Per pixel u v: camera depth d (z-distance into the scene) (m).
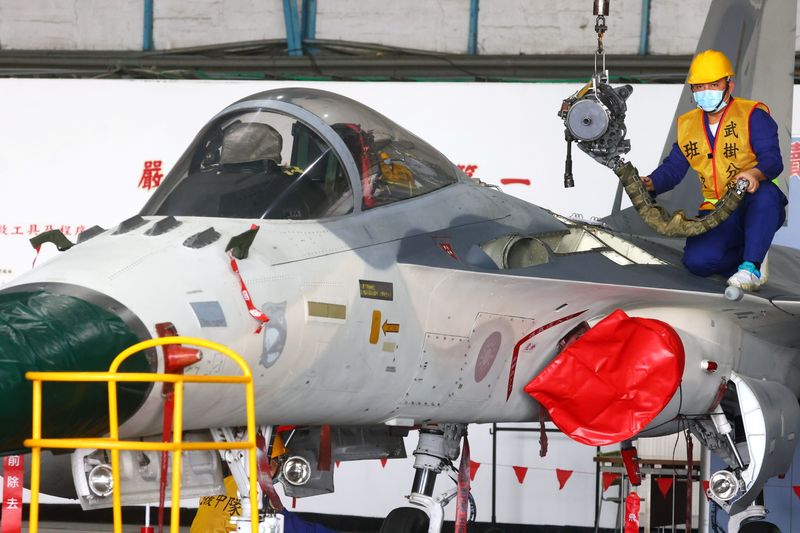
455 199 20.12
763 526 26.09
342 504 37.62
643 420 19.53
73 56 41.66
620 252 22.66
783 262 29.14
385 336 17.11
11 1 42.94
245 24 42.25
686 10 40.97
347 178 17.81
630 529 23.59
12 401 11.88
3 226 37.72
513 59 40.66
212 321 13.99
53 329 12.56
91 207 37.69
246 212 16.39
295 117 17.92
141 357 13.03
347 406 17.03
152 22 42.50
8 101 38.03
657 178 23.81
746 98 30.45
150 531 14.67
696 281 22.19
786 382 26.78
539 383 20.08
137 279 13.82
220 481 15.84
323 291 15.97
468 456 22.11
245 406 14.98
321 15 42.22
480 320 18.94
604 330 19.94
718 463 35.19
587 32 41.44
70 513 38.22
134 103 37.78
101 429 13.06
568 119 22.02
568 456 37.41
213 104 37.66
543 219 21.94
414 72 40.91
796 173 35.94
